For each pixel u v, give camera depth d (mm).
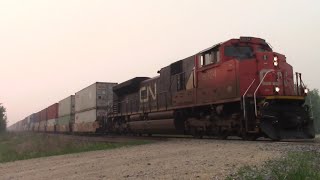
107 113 35125
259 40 17078
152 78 25391
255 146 11461
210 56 17484
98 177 8742
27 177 10555
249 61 15289
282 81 15352
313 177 5945
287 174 6234
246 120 14461
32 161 15945
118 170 9547
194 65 19000
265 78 15148
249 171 7090
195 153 11234
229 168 7926
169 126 21703
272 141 13969
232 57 16484
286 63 16141
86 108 39938
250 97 14758
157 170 8711
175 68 21359
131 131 28750
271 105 14312
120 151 15312
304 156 8273
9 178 10844
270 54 15570
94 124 35750
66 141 27125
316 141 13820
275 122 13977
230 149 11234
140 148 15547
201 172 7777
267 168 7309
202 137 18828
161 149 13773
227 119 16172
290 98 14570
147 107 25625
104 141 23281
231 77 15617
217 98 16656
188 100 19406
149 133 26094
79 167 11273
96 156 14352
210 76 17375
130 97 29625
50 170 11539
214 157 9867
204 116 18469
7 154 21938
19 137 49344
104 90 36875
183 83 20234
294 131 14492
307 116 14844
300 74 15891
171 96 21641
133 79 28094
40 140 33594
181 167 8742
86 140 26125
